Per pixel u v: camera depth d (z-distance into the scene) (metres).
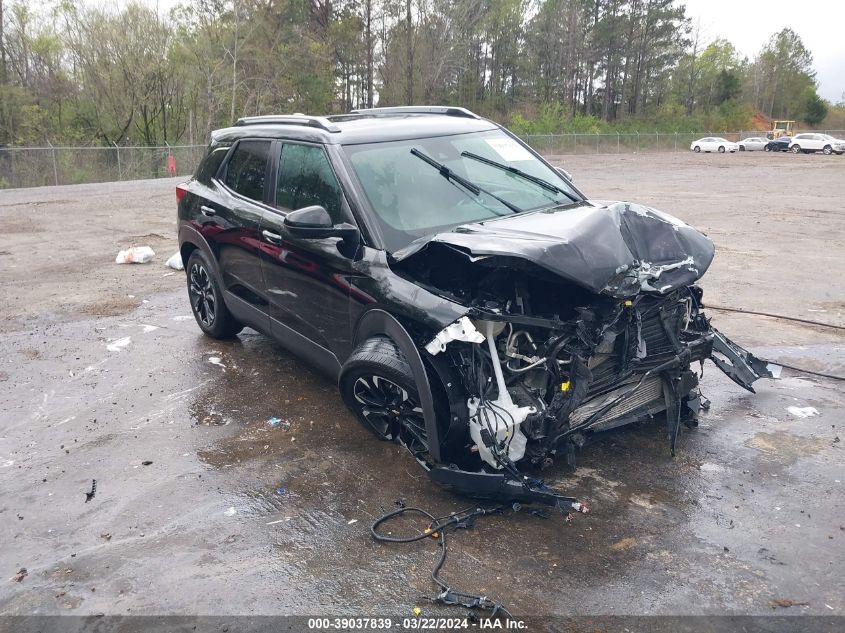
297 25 51.47
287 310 4.98
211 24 44.69
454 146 4.86
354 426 4.76
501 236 3.70
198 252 6.29
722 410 4.88
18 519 3.76
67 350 6.43
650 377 4.03
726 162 39.72
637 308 3.76
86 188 26.83
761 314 7.18
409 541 3.44
